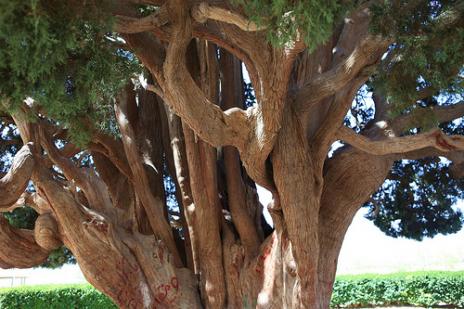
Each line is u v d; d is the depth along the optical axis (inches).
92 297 730.2
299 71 341.1
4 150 465.1
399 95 269.1
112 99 374.6
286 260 327.9
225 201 402.3
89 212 340.5
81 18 187.5
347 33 363.6
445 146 296.8
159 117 434.9
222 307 362.6
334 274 349.4
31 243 354.0
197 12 220.7
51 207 332.8
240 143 288.7
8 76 179.8
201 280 372.2
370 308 825.5
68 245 347.6
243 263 366.3
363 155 346.3
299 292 308.8
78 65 208.4
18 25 157.2
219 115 277.6
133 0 247.9
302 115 302.0
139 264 357.1
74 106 217.6
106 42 219.9
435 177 514.0
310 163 301.7
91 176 363.9
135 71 299.3
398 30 245.6
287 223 302.5
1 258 347.9
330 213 350.6
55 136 390.3
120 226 363.3
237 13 213.0
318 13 164.7
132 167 375.2
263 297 342.0
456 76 271.7
